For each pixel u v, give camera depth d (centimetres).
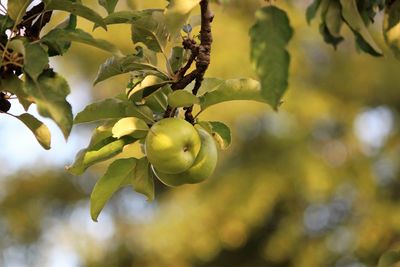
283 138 1328
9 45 281
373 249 1332
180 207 1341
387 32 333
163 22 324
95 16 307
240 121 1318
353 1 347
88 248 1441
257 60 271
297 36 1292
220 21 1285
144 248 1347
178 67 335
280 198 1373
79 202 1502
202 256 1341
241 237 1340
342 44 1346
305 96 1296
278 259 1370
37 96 274
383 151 1353
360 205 1343
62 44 324
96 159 319
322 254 1338
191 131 313
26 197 1488
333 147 1352
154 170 332
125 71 324
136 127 313
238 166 1349
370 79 1346
